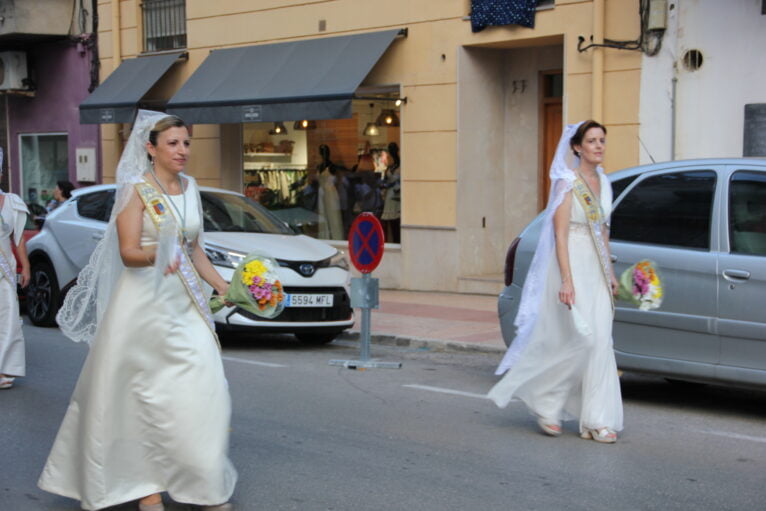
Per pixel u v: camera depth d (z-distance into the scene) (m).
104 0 19.27
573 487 5.34
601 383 6.18
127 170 4.74
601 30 12.36
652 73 12.02
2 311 7.93
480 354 10.03
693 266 6.81
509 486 5.36
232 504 5.08
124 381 4.63
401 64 14.70
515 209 14.64
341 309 10.16
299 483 5.44
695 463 5.81
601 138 6.13
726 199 6.85
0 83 20.81
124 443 4.64
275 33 16.41
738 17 11.31
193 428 4.59
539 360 6.26
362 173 15.68
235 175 17.62
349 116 14.14
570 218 6.11
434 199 14.41
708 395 7.88
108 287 4.92
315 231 16.47
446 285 14.39
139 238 4.67
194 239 4.90
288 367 9.09
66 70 20.16
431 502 5.11
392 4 14.73
